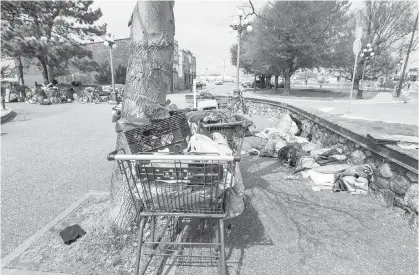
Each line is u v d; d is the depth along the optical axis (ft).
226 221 9.95
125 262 7.88
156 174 6.64
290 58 81.82
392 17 78.02
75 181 15.16
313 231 9.71
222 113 16.43
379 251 8.55
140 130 7.75
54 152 21.54
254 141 22.13
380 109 46.42
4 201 12.61
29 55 68.23
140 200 7.09
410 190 10.15
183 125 8.82
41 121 38.32
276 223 10.26
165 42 8.51
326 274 7.57
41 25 72.49
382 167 12.06
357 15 79.66
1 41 61.57
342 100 72.79
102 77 104.78
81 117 42.63
